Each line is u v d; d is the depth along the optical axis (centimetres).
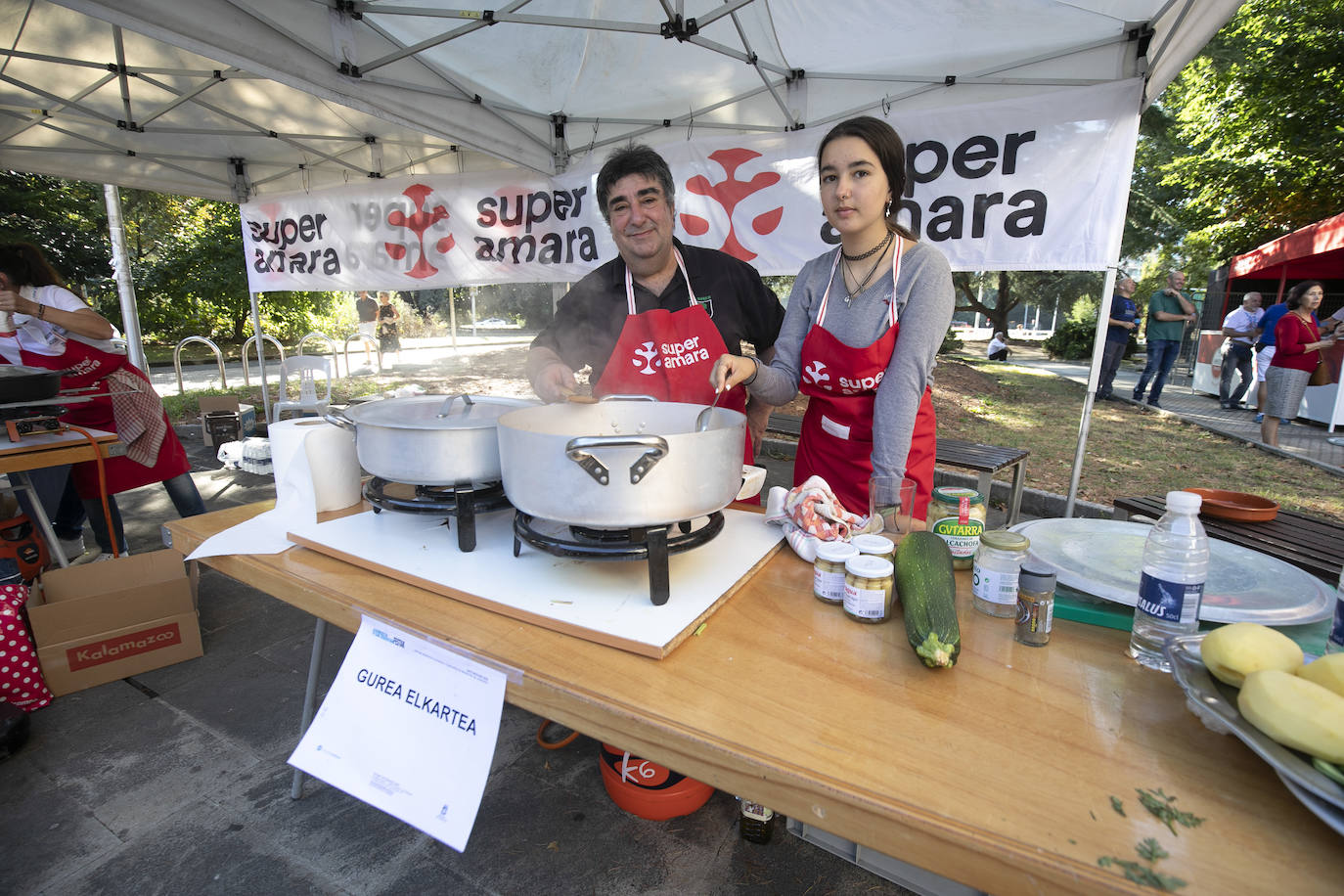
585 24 263
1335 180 1071
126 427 301
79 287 1563
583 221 440
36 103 379
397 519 137
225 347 1752
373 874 157
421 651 94
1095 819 56
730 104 383
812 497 120
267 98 406
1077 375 1198
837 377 166
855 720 71
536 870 159
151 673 245
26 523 265
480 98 368
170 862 160
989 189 321
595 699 75
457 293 2609
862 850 85
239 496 466
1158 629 81
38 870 158
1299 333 588
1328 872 50
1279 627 90
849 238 155
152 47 344
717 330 189
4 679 215
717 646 87
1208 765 63
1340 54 1027
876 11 290
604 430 122
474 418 132
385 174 505
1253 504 207
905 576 92
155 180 498
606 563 111
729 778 66
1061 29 288
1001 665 82
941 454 327
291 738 208
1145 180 1586
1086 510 431
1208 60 1236
